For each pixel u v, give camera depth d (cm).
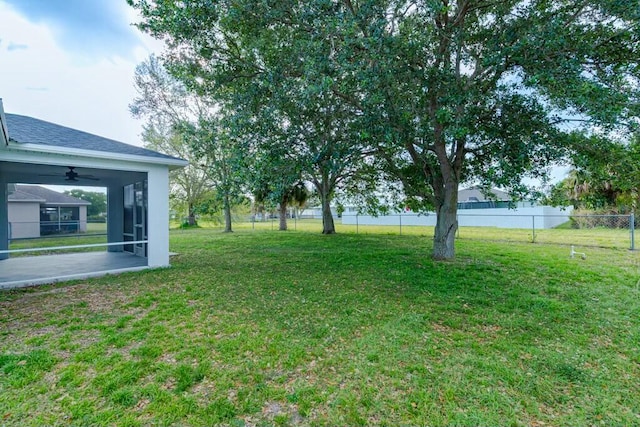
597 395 260
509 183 543
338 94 573
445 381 273
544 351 328
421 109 570
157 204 748
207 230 2095
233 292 535
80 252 1084
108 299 494
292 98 543
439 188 805
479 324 397
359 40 470
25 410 231
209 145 965
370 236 1505
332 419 228
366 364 300
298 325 392
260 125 576
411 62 534
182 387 261
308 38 545
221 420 226
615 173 543
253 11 539
